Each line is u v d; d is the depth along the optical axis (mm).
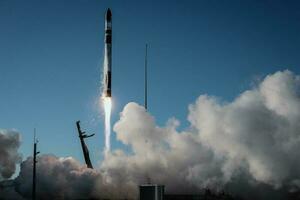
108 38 79625
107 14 80188
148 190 46281
